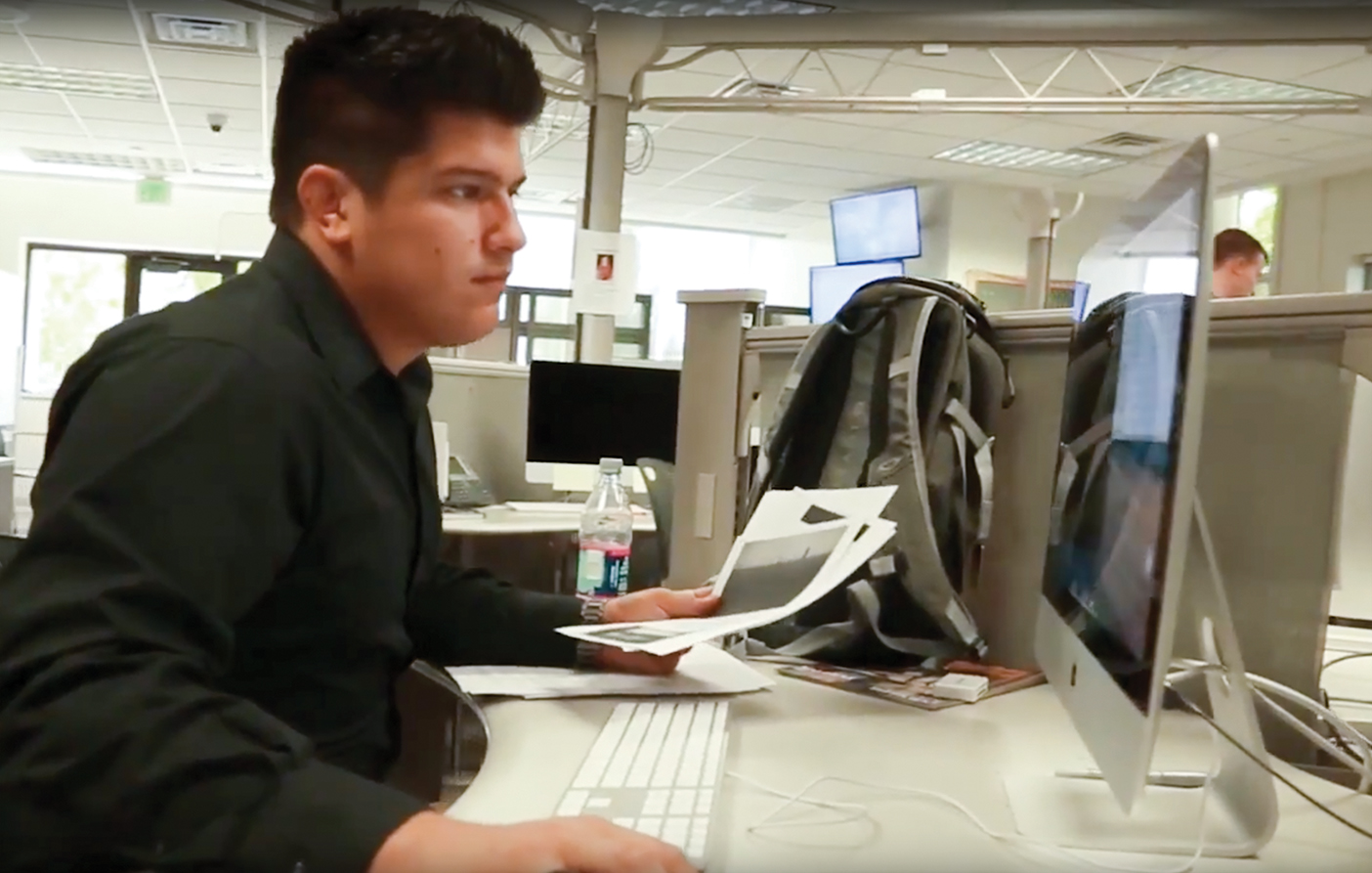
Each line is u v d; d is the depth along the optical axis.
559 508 3.18
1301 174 7.11
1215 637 0.85
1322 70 5.08
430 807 0.71
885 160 7.26
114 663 0.62
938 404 1.29
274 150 0.94
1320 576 1.06
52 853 0.60
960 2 4.24
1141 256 0.83
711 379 1.75
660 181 8.12
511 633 1.16
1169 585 0.63
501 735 0.94
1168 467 0.66
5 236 8.28
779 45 4.40
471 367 3.25
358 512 0.88
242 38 5.00
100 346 0.79
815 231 9.84
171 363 0.74
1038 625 1.08
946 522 1.27
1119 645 0.72
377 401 0.94
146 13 4.71
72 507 0.66
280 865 0.58
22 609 0.63
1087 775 0.87
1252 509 1.09
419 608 1.18
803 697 1.11
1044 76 5.36
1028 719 1.05
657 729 0.95
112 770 0.59
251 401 0.76
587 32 4.48
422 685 2.04
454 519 2.79
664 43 4.40
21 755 0.60
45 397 8.25
